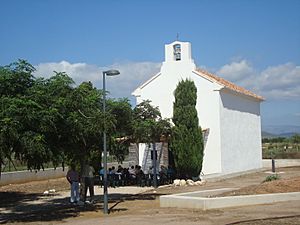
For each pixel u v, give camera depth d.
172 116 31.28
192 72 32.91
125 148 22.69
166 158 31.69
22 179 31.89
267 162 44.69
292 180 21.00
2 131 13.88
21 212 18.80
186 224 14.09
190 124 29.69
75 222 15.56
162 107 33.34
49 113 15.00
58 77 16.61
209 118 32.41
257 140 40.75
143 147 32.34
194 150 29.53
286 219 14.32
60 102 15.81
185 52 33.12
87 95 18.38
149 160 32.16
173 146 29.66
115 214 17.19
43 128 14.92
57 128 15.96
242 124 36.97
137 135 22.41
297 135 68.75
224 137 32.97
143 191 25.33
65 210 18.80
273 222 13.86
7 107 14.54
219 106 32.31
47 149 15.36
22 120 14.47
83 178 20.25
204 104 32.53
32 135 14.57
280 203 17.84
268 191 19.27
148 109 25.56
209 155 32.22
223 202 17.30
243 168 36.44
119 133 21.14
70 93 16.39
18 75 15.68
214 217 15.24
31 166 15.81
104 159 17.52
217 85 32.25
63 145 16.88
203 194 19.89
